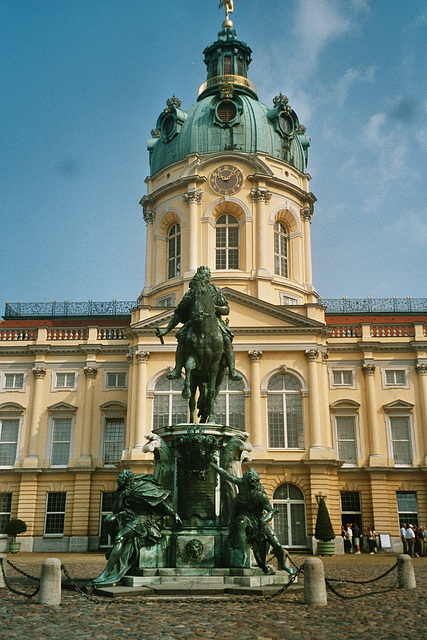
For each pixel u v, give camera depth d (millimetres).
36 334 45812
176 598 12336
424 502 41844
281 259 49750
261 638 9352
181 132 51344
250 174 48469
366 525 41500
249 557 13836
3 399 44656
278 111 51125
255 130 50094
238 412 40219
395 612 11805
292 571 14195
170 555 14133
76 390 44594
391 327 45219
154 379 40688
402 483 42219
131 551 13914
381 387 44188
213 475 15117
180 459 15125
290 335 41219
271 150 50156
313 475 38344
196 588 12805
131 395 40719
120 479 14352
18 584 16125
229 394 40500
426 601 13344
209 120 50625
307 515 38094
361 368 44625
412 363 44531
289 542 37969
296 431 40031
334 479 39219
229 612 11289
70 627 9984
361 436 43281
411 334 45031
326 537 35125
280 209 49250
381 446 43031
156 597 12445
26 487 42438
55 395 44625
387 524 40906
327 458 39375
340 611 11773
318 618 10992
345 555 36281
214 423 16219
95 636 9344
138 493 14273
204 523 14719
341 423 43906
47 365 45219
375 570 23469
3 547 41500
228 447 15445
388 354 44781
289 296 47750
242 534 13852
